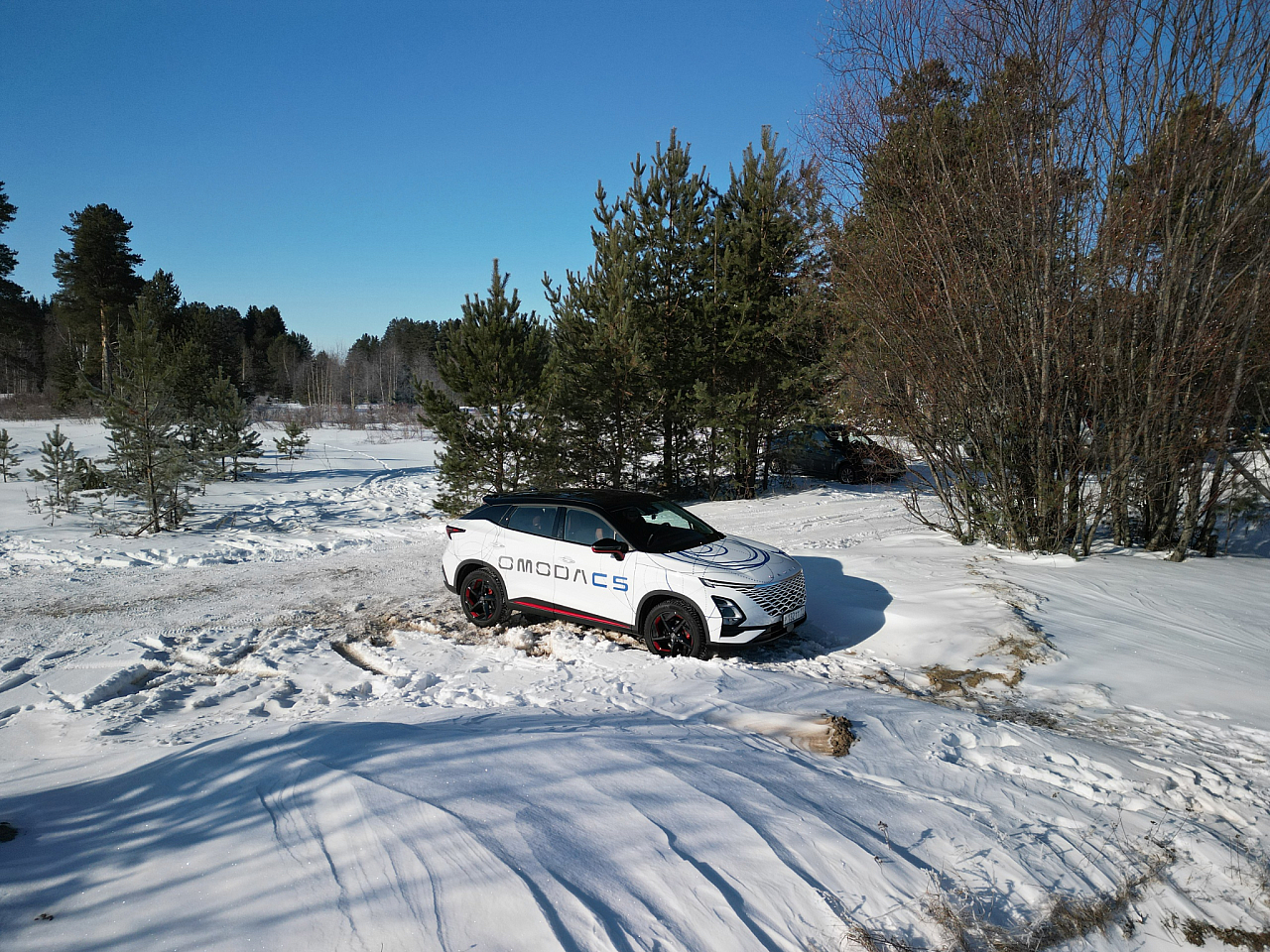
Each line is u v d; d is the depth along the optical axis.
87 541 13.53
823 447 19.86
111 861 2.93
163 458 15.03
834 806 3.65
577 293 17.78
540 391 15.91
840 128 11.24
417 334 114.00
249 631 8.05
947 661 6.69
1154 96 9.12
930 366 10.23
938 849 3.37
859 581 9.02
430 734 4.27
